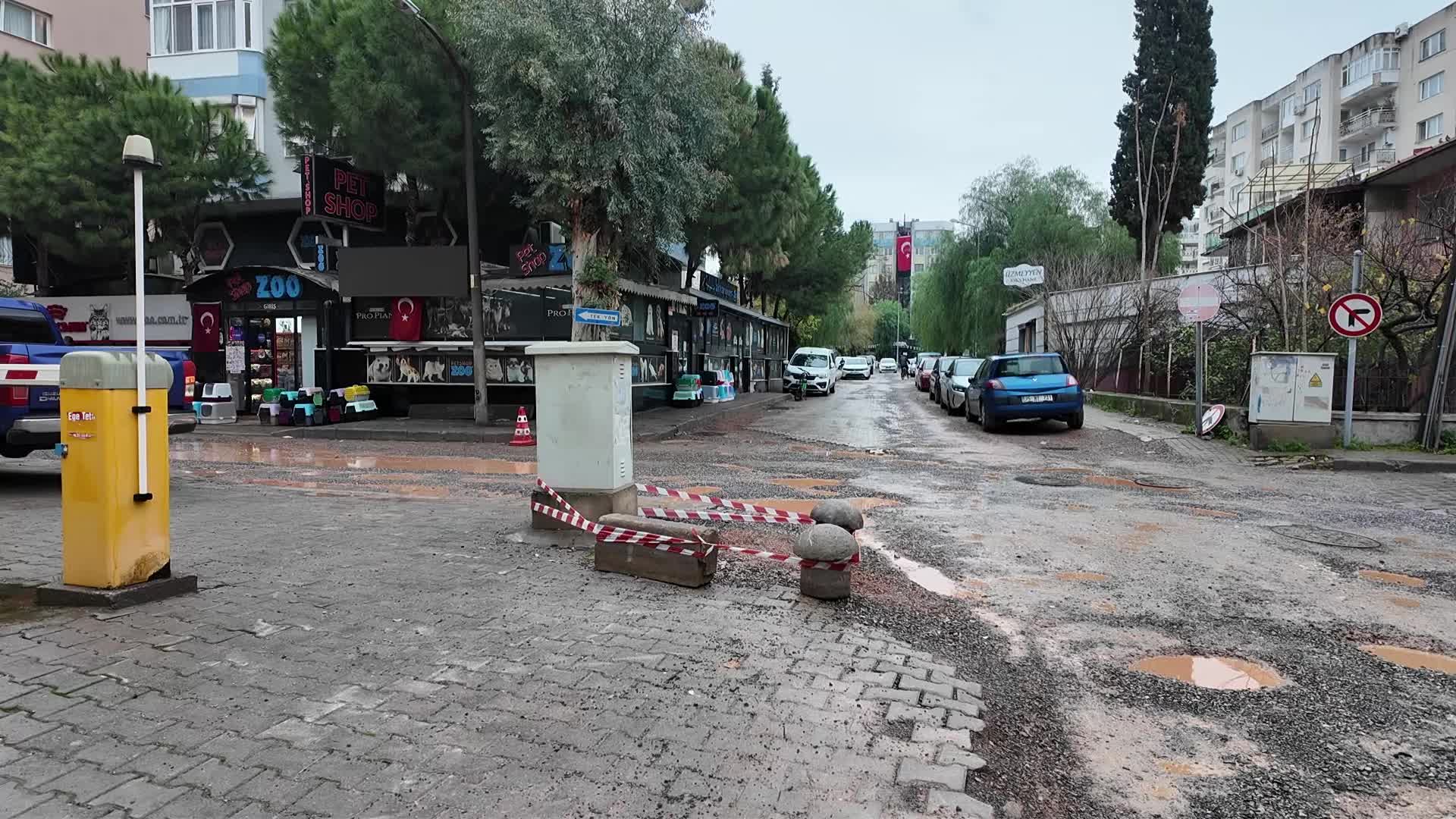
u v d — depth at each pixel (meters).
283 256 22.14
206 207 21.20
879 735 3.11
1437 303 13.55
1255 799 2.88
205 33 24.92
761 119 24.78
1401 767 3.13
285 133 18.47
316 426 17.03
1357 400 13.18
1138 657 4.22
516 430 15.59
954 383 21.28
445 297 18.41
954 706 3.43
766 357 37.75
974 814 2.58
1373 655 4.26
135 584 4.48
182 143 20.08
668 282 25.22
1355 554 6.35
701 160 16.69
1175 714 3.55
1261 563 6.06
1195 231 72.75
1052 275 28.03
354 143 17.25
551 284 17.84
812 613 4.63
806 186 29.00
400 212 21.23
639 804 2.55
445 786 2.62
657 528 5.09
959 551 6.41
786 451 13.52
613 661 3.76
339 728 3.01
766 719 3.21
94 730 2.96
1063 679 3.92
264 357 20.00
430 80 16.42
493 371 18.33
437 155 17.05
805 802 2.60
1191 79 29.31
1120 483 10.03
